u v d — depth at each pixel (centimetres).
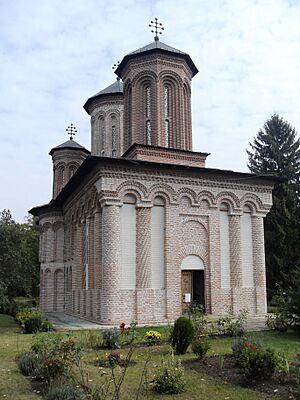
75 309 2594
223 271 2227
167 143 2436
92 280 2259
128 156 2411
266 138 4125
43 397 804
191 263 2166
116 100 3297
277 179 2392
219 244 2233
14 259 2227
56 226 3250
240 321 1609
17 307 2802
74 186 2608
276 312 1889
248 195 2341
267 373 908
